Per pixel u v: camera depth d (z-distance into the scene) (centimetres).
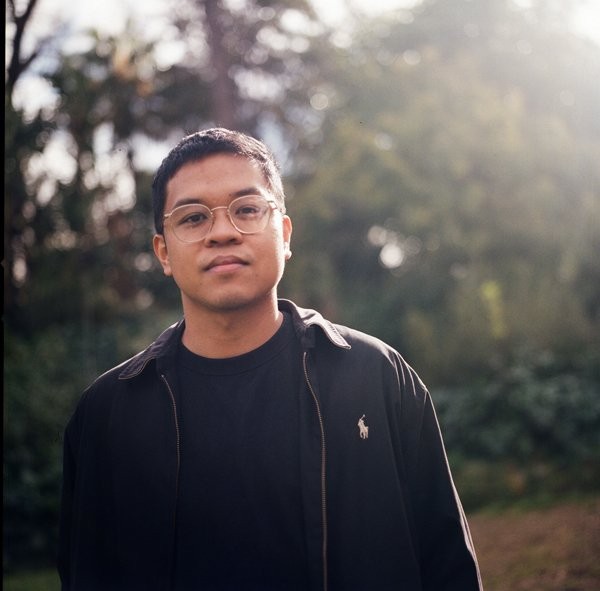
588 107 1256
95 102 940
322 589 159
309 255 1254
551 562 477
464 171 1137
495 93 1240
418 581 165
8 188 710
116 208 1165
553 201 1100
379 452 169
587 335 867
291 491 164
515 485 670
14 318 937
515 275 1050
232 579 161
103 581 173
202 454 167
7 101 579
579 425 738
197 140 174
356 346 178
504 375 805
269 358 173
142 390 176
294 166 1529
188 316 175
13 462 684
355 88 1412
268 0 1425
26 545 645
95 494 175
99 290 1240
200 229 169
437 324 1029
